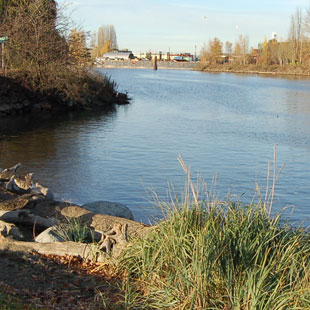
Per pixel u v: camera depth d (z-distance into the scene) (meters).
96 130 28.20
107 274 7.43
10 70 37.62
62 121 32.12
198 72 141.62
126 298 6.49
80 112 37.72
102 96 43.59
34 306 6.00
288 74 123.25
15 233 8.84
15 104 35.75
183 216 7.09
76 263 7.82
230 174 17.62
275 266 6.27
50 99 38.19
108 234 8.07
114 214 11.13
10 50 37.69
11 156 20.00
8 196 10.65
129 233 8.51
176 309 6.17
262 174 17.73
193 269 6.26
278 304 5.74
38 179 16.23
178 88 68.19
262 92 62.44
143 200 14.18
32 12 38.78
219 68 151.50
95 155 20.66
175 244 6.72
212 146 23.45
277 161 20.19
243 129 29.70
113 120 33.12
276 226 6.85
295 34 129.62
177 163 19.38
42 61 38.03
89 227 9.46
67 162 19.06
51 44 38.03
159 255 6.93
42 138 24.95
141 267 7.16
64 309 6.13
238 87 71.81
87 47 41.16
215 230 6.52
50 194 11.84
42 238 8.61
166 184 16.05
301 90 66.31
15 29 37.81
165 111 39.56
